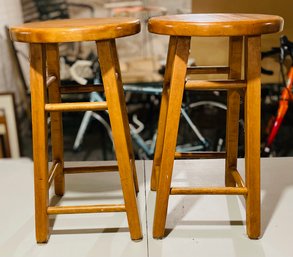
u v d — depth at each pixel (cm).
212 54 260
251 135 129
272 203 164
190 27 113
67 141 355
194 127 297
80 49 346
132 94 334
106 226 151
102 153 337
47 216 139
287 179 186
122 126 129
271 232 144
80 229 149
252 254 133
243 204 164
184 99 298
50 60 151
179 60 122
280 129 309
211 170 198
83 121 326
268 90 285
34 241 143
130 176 134
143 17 339
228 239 141
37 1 345
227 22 113
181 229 147
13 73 335
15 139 320
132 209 137
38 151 131
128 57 359
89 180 190
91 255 134
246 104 128
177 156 169
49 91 154
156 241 141
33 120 129
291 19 246
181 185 180
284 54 251
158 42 355
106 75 124
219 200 167
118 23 120
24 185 187
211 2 246
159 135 165
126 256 133
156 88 295
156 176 169
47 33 113
